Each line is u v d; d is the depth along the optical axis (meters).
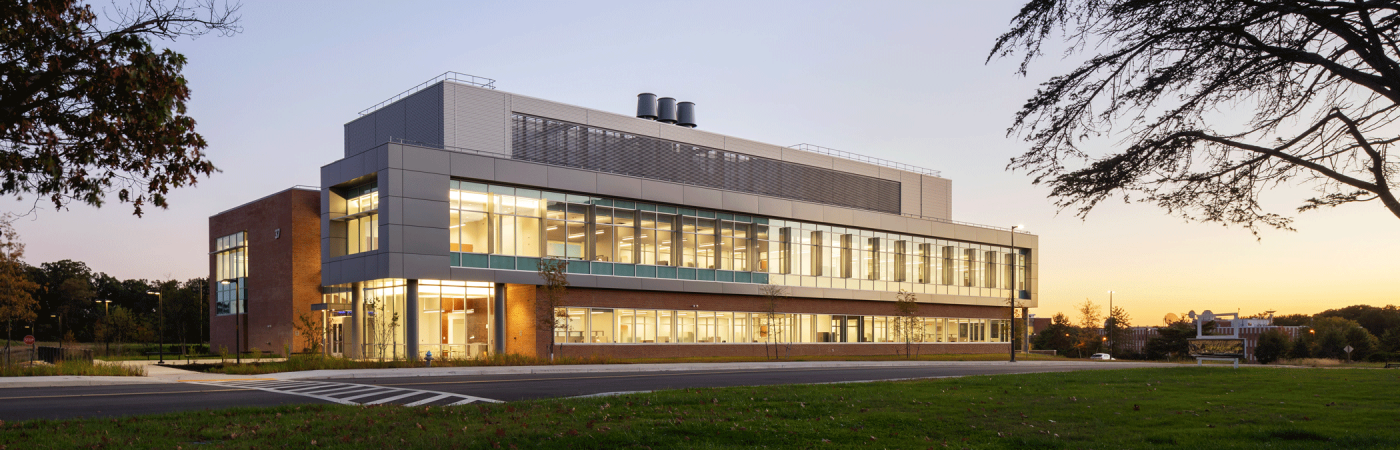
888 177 66.06
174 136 12.85
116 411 17.20
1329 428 13.20
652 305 49.62
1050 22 10.54
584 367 37.38
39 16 11.82
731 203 53.16
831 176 61.50
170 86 12.47
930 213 69.31
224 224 59.19
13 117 11.76
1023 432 13.20
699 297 52.06
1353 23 9.92
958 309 69.31
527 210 44.69
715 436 12.70
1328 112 10.93
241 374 31.30
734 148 55.47
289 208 50.44
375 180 42.94
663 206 50.56
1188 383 22.98
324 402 19.36
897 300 60.31
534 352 44.12
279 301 51.06
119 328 83.50
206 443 12.25
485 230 43.06
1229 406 16.62
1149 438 12.65
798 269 57.34
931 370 38.38
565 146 47.50
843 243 60.59
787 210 56.44
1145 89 10.56
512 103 45.84
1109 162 10.95
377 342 42.84
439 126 43.62
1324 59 10.02
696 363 42.06
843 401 17.59
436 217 41.25
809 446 11.94
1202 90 10.69
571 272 45.72
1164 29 10.28
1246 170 11.17
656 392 19.69
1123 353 114.00
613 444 12.02
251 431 13.34
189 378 29.14
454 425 13.87
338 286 46.81
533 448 11.77
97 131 12.56
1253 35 10.52
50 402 19.12
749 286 53.94
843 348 60.09
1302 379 23.86
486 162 42.88
